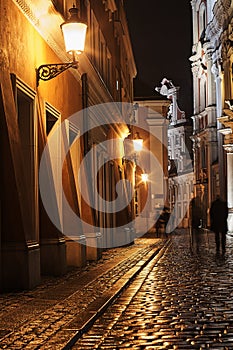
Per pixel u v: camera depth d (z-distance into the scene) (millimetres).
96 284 15023
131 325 10508
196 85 75250
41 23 16156
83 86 22688
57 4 18078
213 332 9867
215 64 63875
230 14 54469
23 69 14891
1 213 13625
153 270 20078
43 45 16906
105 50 33188
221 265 21672
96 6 28953
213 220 26969
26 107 15617
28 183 15531
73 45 15586
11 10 13945
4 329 9445
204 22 72312
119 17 39688
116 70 39406
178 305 12648
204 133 71188
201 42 70625
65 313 10867
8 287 13641
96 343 9109
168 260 24203
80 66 21781
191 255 26812
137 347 8859
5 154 13578
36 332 9219
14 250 13633
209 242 38062
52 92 17797
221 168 61688
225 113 53625
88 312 10977
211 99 68375
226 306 12461
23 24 14914
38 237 15914
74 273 17656
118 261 22406
